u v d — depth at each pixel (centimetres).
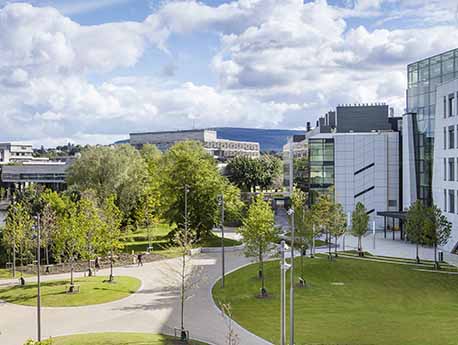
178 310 4019
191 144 11219
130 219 8419
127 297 4484
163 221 8375
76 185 8531
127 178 8619
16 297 4491
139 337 3275
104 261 6291
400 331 3259
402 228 7825
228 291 4609
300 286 4644
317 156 9075
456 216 6425
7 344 3262
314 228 5578
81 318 3838
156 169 10419
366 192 8981
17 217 6128
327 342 3106
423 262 5741
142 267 5950
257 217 4631
